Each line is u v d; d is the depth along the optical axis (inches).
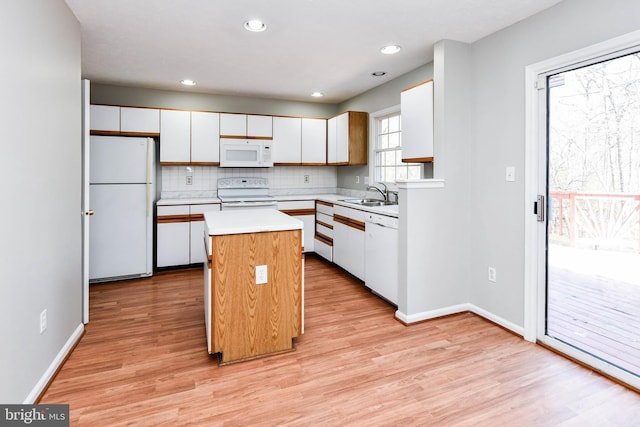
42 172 72.3
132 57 129.0
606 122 80.7
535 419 64.1
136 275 153.4
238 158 183.9
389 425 62.5
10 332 59.6
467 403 68.7
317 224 193.0
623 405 68.1
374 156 178.1
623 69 76.9
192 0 87.3
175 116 171.5
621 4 73.3
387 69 143.3
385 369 81.0
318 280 152.3
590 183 85.0
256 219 95.7
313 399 69.9
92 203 144.2
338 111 212.8
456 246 113.3
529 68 93.0
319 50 122.0
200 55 127.1
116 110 160.6
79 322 96.6
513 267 100.0
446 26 100.3
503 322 103.3
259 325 86.0
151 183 154.6
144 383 75.0
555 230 91.8
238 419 63.9
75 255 92.5
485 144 107.3
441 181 109.1
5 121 58.2
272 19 97.4
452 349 90.7
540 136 92.4
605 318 104.1
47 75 74.9
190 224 169.5
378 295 132.4
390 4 88.6
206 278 91.3
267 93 185.8
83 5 88.5
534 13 91.7
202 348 91.0
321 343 94.0
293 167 209.9
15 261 61.2
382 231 122.5
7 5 58.7
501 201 102.7
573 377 77.7
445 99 109.0
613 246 82.4
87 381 75.6
